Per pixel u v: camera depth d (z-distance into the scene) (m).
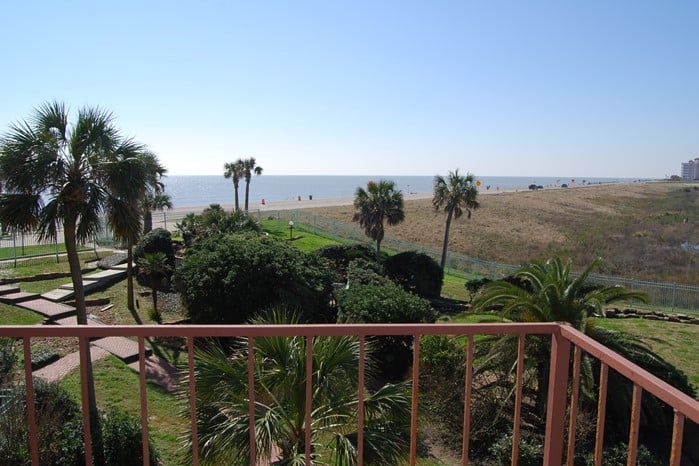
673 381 10.81
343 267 24.91
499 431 10.78
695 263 32.31
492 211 60.66
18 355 12.08
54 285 19.59
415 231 47.94
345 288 18.16
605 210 63.12
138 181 10.61
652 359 11.02
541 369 11.01
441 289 25.16
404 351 13.16
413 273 22.97
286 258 15.84
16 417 7.10
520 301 11.61
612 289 11.95
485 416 10.97
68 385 11.17
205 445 5.02
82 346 2.24
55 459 7.25
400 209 29.02
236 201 50.81
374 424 5.55
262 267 14.86
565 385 2.29
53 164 9.76
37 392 8.25
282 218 45.16
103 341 14.01
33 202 9.80
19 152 9.48
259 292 14.48
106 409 10.21
